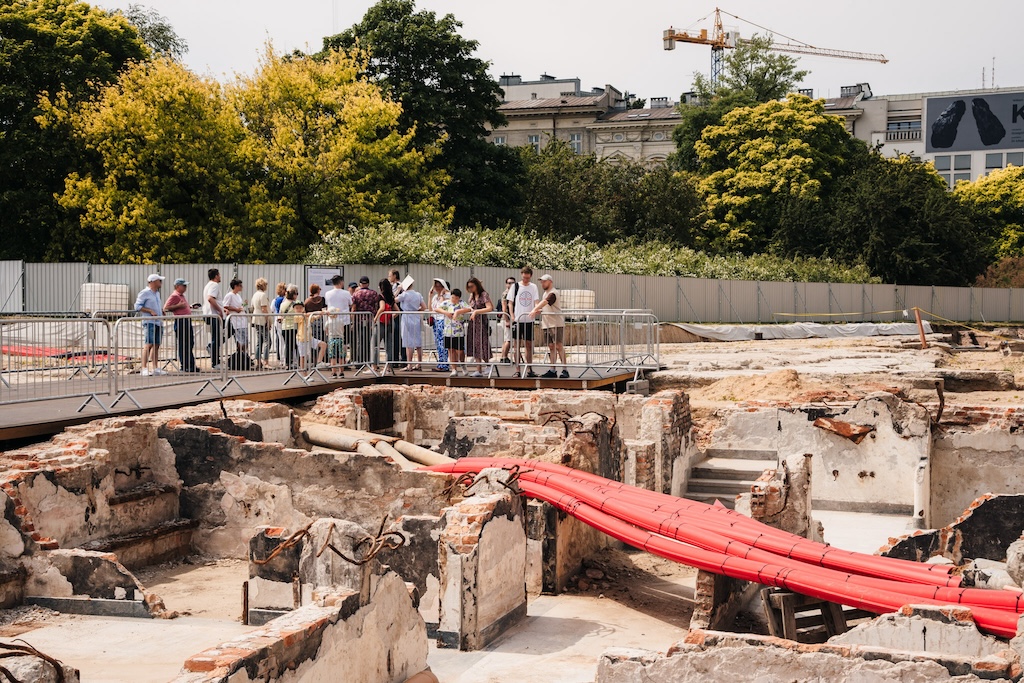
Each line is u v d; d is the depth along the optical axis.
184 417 14.80
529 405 19.61
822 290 54.56
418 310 22.44
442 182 46.97
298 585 9.43
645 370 25.70
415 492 13.77
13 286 37.25
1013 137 107.81
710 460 19.59
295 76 43.12
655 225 61.81
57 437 13.28
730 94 79.88
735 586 12.20
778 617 10.67
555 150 63.62
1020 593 9.08
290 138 41.16
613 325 24.83
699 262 51.31
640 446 16.66
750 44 87.31
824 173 70.69
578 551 13.90
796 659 7.32
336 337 20.95
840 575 10.45
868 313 56.88
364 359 21.70
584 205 57.94
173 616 10.54
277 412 16.62
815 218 66.44
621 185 63.06
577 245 44.00
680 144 81.19
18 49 41.38
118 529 13.15
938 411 18.94
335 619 7.59
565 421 15.66
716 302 48.78
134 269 35.75
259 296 20.83
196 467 14.36
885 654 7.15
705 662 7.50
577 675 9.59
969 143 109.06
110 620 10.38
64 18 44.12
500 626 11.06
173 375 18.11
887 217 63.88
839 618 10.63
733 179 70.31
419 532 10.73
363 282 22.19
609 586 13.40
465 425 17.44
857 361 32.91
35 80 42.62
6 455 12.20
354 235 35.88
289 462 14.14
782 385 23.05
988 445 17.88
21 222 42.12
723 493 18.31
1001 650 7.61
